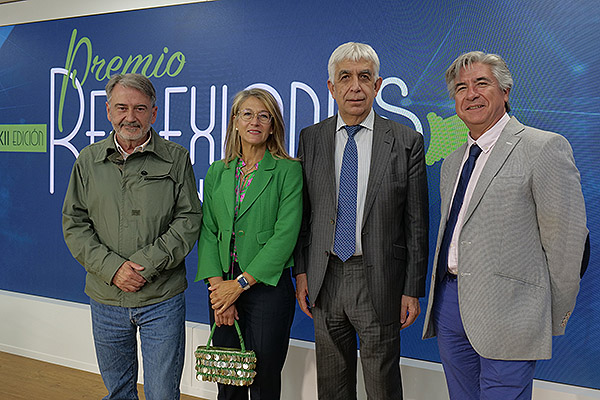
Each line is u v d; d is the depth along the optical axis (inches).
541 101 102.8
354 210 85.0
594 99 98.9
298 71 123.8
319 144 90.0
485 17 105.8
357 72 83.3
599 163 99.2
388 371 85.9
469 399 76.7
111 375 90.8
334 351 89.3
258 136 86.4
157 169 86.9
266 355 87.2
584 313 101.5
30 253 158.2
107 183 86.1
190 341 127.2
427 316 78.7
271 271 84.7
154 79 141.1
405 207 86.4
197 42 135.1
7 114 159.5
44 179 155.2
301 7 122.5
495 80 70.3
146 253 83.9
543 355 66.5
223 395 91.3
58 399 121.0
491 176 69.5
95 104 147.1
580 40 99.0
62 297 154.3
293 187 87.8
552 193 65.2
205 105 135.1
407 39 112.7
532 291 67.6
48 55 152.9
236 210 88.1
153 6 138.9
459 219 74.1
